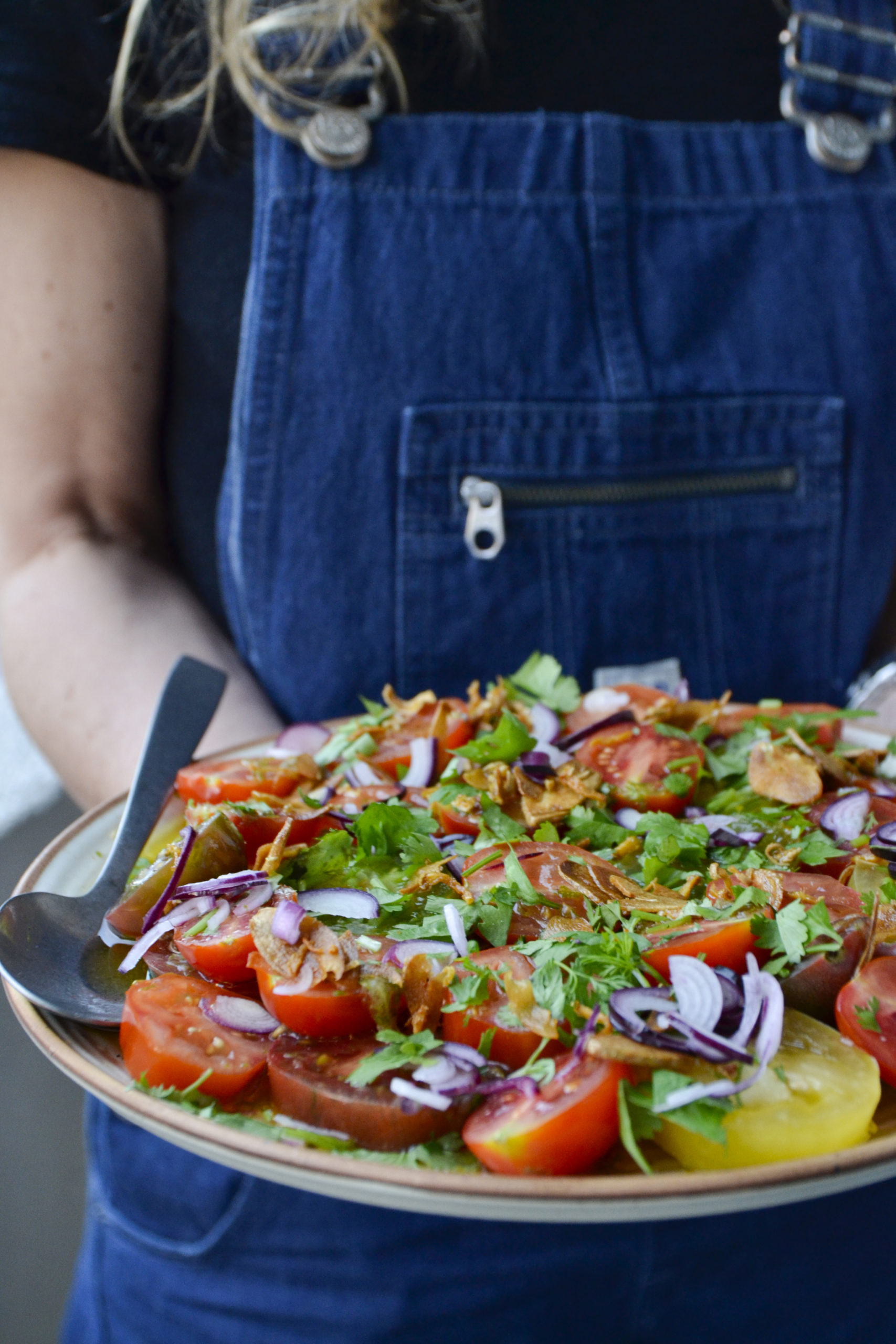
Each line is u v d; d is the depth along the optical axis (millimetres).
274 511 581
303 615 588
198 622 593
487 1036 408
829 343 598
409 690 597
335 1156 352
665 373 587
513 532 587
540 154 577
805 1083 392
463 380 576
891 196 601
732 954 423
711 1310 521
